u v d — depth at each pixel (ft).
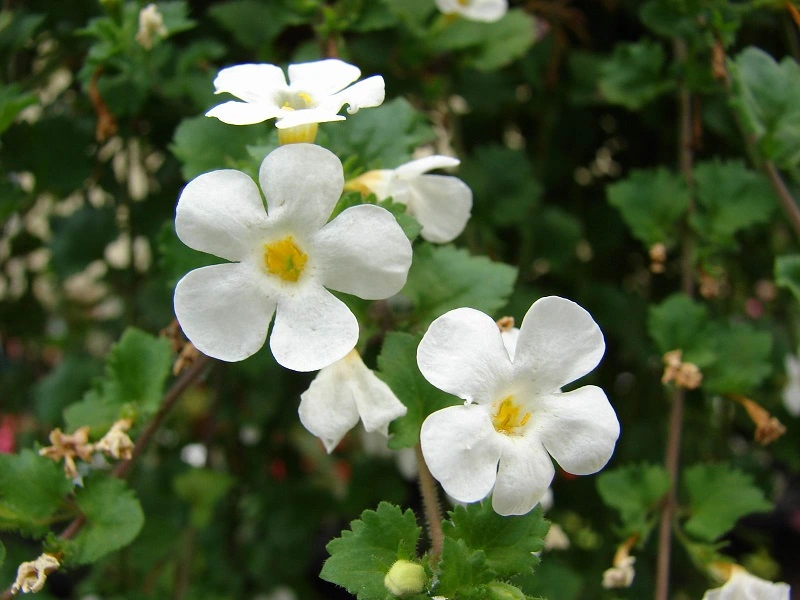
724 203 0.38
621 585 0.33
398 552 0.23
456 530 0.24
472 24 0.41
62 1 0.41
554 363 0.23
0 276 0.51
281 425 0.51
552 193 0.50
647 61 0.41
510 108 0.48
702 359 0.35
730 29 0.35
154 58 0.37
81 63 0.42
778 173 0.40
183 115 0.41
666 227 0.39
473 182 0.42
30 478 0.28
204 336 0.23
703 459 0.47
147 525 0.43
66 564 0.27
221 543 0.50
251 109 0.24
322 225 0.23
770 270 0.50
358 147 0.32
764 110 0.34
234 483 0.45
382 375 0.26
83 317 0.61
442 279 0.30
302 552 0.52
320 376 0.25
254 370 0.41
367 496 0.48
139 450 0.29
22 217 0.48
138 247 0.48
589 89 0.46
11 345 0.54
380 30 0.41
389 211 0.25
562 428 0.23
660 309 0.36
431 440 0.21
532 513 0.24
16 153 0.39
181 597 0.42
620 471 0.34
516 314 0.41
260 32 0.40
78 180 0.40
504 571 0.24
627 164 0.51
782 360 0.47
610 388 0.50
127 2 0.37
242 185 0.23
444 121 0.43
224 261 0.31
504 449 0.22
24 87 0.40
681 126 0.41
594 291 0.46
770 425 0.35
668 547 0.33
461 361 0.22
